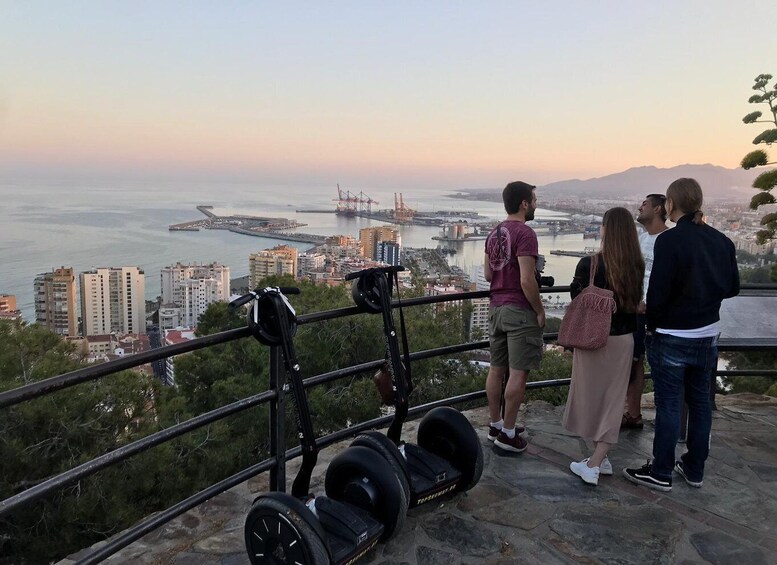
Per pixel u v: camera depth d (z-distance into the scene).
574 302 3.12
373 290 2.79
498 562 2.50
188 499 2.44
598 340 3.01
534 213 3.44
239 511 2.98
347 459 2.51
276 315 2.39
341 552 2.22
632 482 3.24
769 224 7.09
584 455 3.59
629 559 2.54
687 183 2.97
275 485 2.75
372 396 9.50
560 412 4.34
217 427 8.10
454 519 2.82
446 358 10.88
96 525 6.48
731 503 3.05
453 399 3.84
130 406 7.68
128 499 6.95
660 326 3.06
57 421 6.57
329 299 11.15
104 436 7.30
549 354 11.25
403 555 2.53
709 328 3.01
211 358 10.41
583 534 2.72
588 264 3.15
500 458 3.52
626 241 3.01
